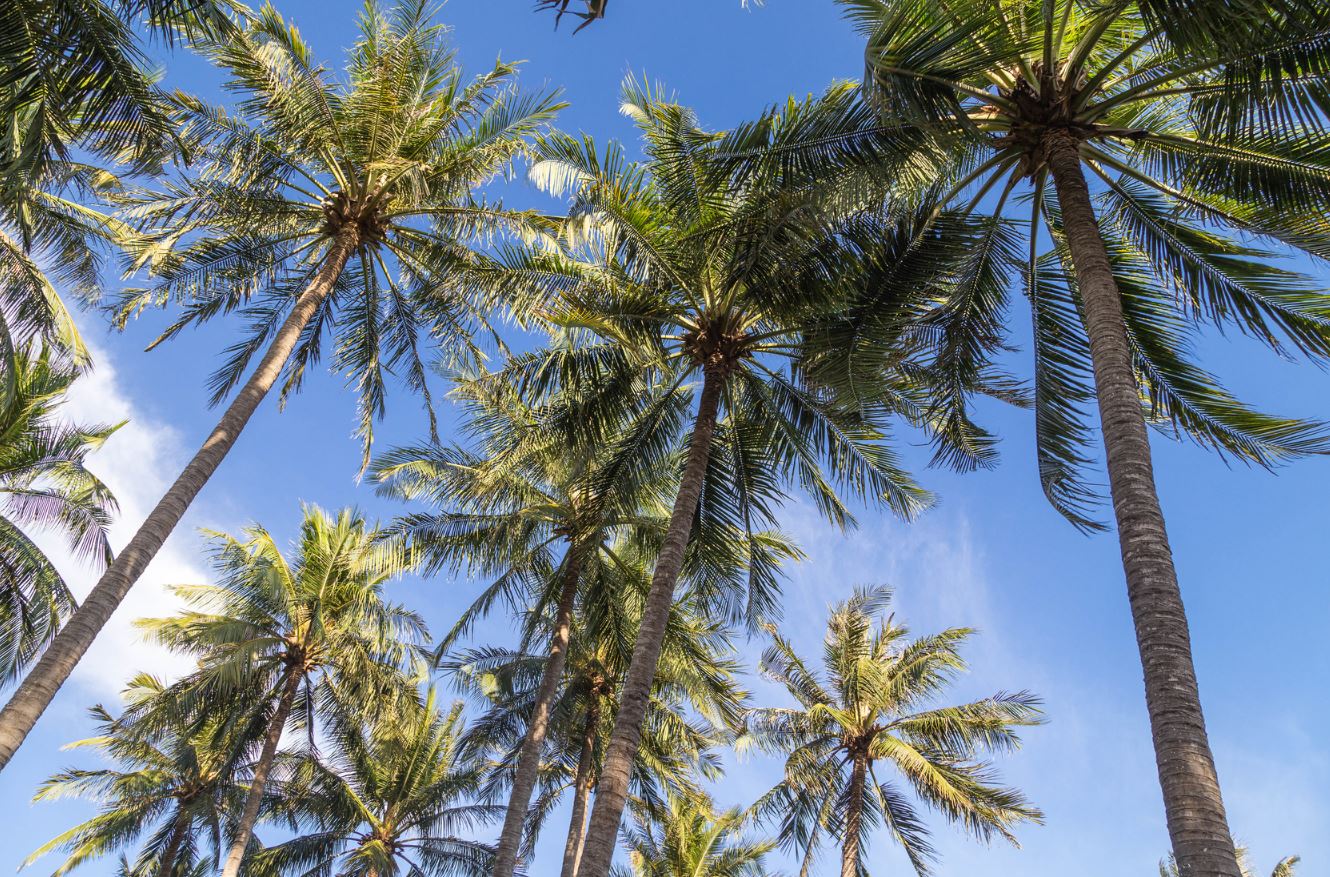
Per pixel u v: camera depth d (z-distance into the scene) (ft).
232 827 91.91
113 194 47.24
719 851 89.51
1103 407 29.14
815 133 37.88
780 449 53.36
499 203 50.19
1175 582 25.11
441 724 97.19
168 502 38.50
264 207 48.96
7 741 31.30
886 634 84.58
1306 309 35.65
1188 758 22.00
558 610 68.95
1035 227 37.01
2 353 48.98
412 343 54.80
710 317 49.67
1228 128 33.14
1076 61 34.19
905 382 52.19
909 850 75.41
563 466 55.01
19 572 58.23
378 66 48.85
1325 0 28.73
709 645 77.30
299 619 79.10
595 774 84.99
